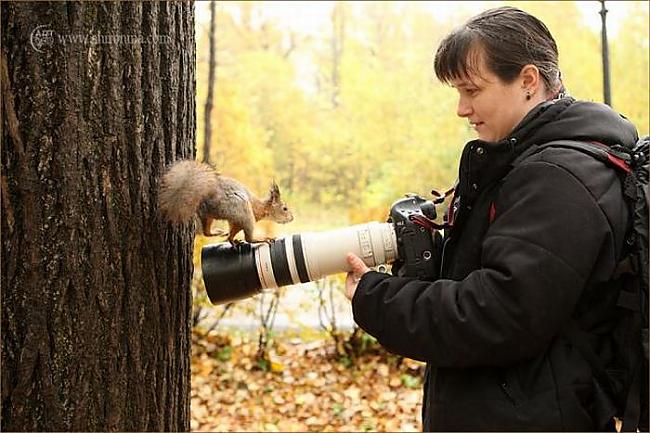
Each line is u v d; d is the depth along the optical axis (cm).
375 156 957
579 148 135
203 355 524
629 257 132
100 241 156
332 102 1134
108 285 158
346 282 159
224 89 954
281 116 1099
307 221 943
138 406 167
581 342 134
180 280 179
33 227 150
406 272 155
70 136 150
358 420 428
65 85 149
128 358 164
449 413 142
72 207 152
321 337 550
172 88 171
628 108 670
